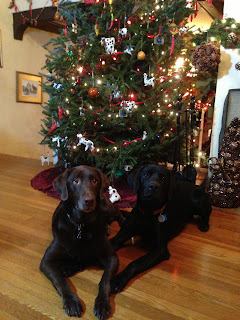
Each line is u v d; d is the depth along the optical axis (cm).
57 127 351
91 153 327
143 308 141
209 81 395
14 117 626
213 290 158
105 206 180
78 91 323
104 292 141
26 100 647
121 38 315
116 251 199
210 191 298
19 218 249
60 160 396
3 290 151
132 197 304
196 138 468
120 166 305
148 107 310
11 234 217
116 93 302
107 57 316
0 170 423
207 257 195
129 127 329
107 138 344
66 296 138
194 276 171
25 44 632
